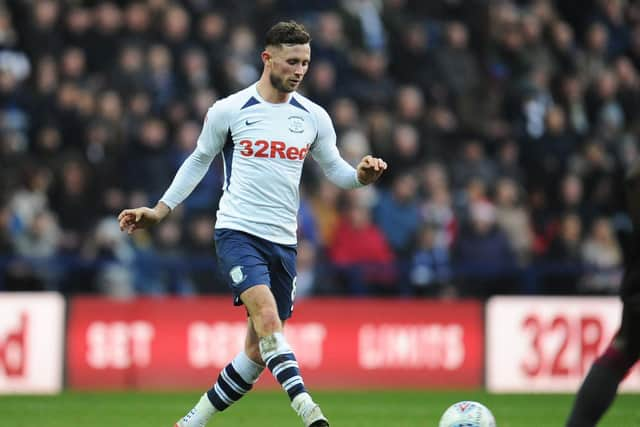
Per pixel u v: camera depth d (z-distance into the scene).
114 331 42.59
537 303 44.47
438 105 55.25
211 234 46.56
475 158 52.03
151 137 47.47
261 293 21.56
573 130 55.59
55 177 46.88
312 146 23.30
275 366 21.03
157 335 42.88
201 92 49.44
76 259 44.62
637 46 62.19
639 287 18.61
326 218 48.19
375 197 49.69
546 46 59.41
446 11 61.16
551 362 44.34
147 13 51.47
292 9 58.56
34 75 50.59
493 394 41.62
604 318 44.44
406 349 44.34
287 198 22.56
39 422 30.45
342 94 52.75
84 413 33.25
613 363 18.72
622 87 58.28
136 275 45.22
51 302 42.06
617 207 53.47
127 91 49.25
